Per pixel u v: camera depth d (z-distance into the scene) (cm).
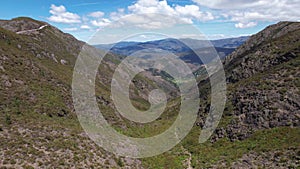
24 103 4225
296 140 3600
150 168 3575
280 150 3503
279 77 5097
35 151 2927
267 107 4509
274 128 4153
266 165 3353
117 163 3362
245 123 4634
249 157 3688
